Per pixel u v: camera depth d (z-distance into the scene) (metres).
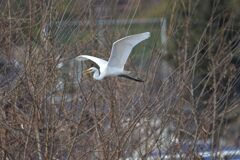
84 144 15.43
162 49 16.41
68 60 15.88
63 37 15.80
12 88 15.05
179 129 15.47
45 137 14.49
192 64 16.70
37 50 14.90
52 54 14.86
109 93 15.61
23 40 15.11
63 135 15.23
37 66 14.67
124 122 15.29
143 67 16.80
